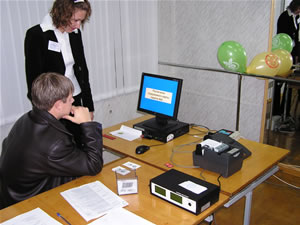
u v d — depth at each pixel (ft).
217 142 6.18
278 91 10.19
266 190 9.63
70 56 7.52
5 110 8.39
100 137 5.51
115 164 6.18
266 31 10.02
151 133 7.45
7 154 5.03
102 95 10.69
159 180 5.00
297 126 10.24
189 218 4.47
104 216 4.48
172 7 12.30
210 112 12.28
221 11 10.98
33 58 6.77
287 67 9.59
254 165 6.14
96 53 10.18
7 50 8.12
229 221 8.19
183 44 12.50
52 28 6.94
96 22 9.93
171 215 4.54
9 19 7.98
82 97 8.21
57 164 4.87
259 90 10.56
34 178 5.03
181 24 12.34
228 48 9.22
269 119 10.66
